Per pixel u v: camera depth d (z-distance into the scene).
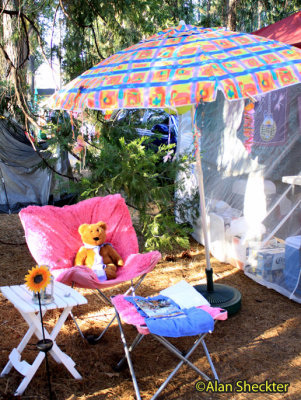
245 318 4.00
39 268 2.70
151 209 5.84
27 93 6.27
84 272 3.42
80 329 3.80
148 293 4.61
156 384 3.03
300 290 4.21
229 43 3.13
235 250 5.25
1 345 3.51
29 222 3.93
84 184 5.57
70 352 3.43
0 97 6.10
